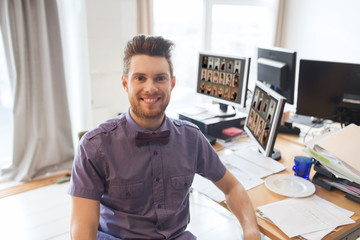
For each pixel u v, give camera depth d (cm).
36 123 257
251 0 382
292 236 106
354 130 138
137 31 294
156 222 119
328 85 187
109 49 280
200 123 204
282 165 159
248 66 187
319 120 231
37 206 238
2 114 277
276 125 141
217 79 212
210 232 218
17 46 237
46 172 274
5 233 209
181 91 356
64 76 259
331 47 371
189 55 352
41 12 236
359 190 128
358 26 344
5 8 228
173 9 325
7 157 279
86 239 102
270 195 134
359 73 174
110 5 271
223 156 171
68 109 267
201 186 144
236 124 213
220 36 374
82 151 110
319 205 125
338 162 132
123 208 116
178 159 121
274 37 399
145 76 106
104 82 285
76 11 264
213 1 354
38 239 205
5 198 244
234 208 126
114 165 112
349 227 113
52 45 251
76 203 108
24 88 245
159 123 118
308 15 384
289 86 197
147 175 116
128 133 116
